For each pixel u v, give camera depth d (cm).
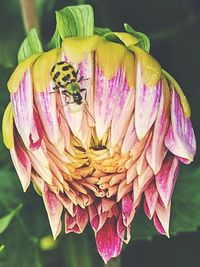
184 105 12
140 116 12
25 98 12
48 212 13
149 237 15
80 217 13
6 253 15
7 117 12
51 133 12
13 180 16
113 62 12
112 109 12
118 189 13
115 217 13
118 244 13
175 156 12
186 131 12
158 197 13
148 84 12
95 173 12
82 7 12
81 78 12
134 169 12
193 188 16
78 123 12
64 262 17
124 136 12
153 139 12
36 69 12
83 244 16
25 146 12
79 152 12
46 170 12
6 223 15
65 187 12
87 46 12
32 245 16
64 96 12
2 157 15
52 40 13
